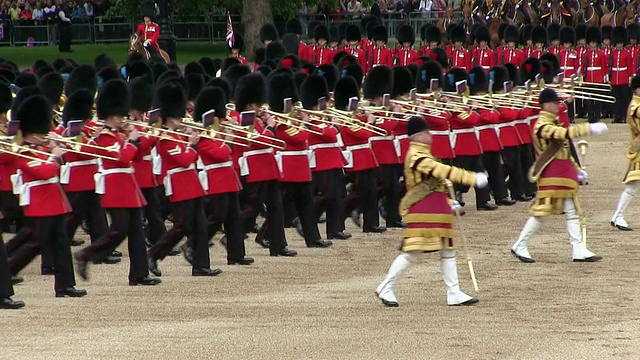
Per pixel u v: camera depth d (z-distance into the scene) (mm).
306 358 46031
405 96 80188
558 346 47688
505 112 86688
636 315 52969
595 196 88250
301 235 73562
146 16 143250
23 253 58625
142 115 66250
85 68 73500
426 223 54781
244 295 58406
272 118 68875
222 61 107688
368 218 77000
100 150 61000
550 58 99250
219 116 66812
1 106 61656
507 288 59281
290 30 130375
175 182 63406
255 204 69750
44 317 53562
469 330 50469
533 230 65875
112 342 48531
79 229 79812
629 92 134625
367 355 46438
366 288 59781
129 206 60719
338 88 76562
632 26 134625
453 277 55656
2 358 46188
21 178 57781
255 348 47469
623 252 68438
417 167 54531
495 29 151125
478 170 83438
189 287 60781
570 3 158000
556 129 64438
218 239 76375
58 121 72188
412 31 128125
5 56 182625
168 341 48625
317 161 73625
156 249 63875
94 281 63031
